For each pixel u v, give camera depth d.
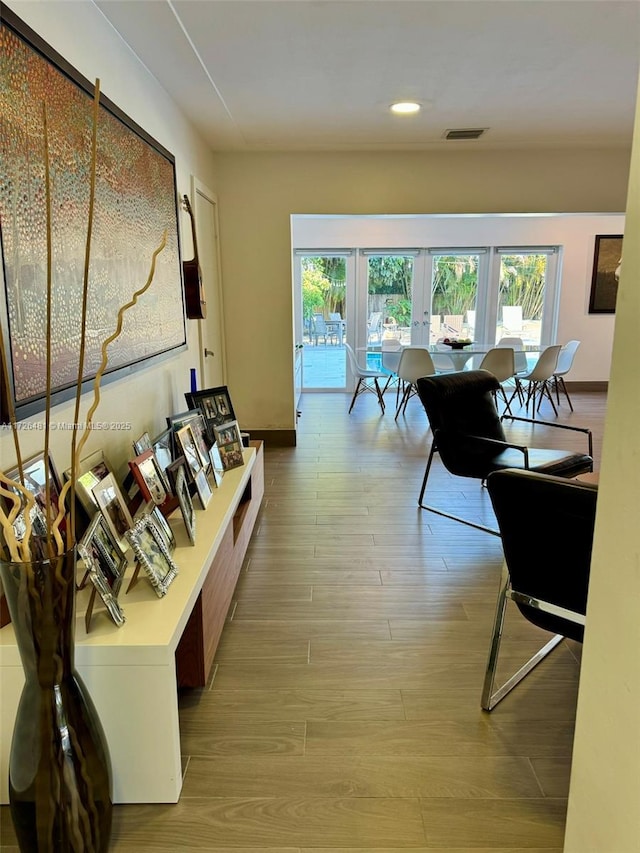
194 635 1.75
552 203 4.40
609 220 6.96
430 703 1.78
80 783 1.18
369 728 1.67
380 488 3.76
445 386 3.26
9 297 1.36
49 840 1.17
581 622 1.52
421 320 7.37
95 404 1.20
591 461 3.14
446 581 2.53
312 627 2.18
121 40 2.31
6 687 1.37
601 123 3.65
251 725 1.68
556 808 1.42
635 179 0.87
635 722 0.92
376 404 6.70
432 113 3.42
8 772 1.32
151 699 1.37
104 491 1.78
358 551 2.82
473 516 3.27
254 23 2.23
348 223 7.11
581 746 1.10
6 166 1.34
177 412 3.06
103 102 1.96
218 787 1.48
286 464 4.30
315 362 7.62
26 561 1.07
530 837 1.34
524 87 3.00
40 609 1.09
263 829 1.36
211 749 1.59
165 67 2.63
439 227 7.06
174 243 2.95
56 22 1.72
